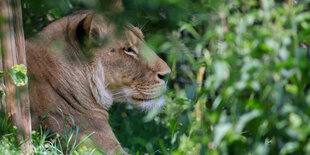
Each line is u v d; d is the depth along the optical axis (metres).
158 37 9.80
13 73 7.98
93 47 9.84
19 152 7.84
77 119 9.72
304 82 6.66
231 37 7.54
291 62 6.43
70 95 9.80
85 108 10.06
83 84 9.94
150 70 10.46
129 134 13.10
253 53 7.00
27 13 11.91
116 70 10.27
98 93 10.22
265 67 6.60
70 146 9.04
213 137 7.22
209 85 7.39
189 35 12.21
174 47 9.66
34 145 8.59
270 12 7.54
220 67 7.06
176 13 5.73
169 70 10.73
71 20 9.95
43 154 8.01
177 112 9.02
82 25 9.70
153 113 8.84
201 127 7.68
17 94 8.26
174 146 10.20
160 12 8.95
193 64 9.05
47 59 9.62
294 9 7.51
